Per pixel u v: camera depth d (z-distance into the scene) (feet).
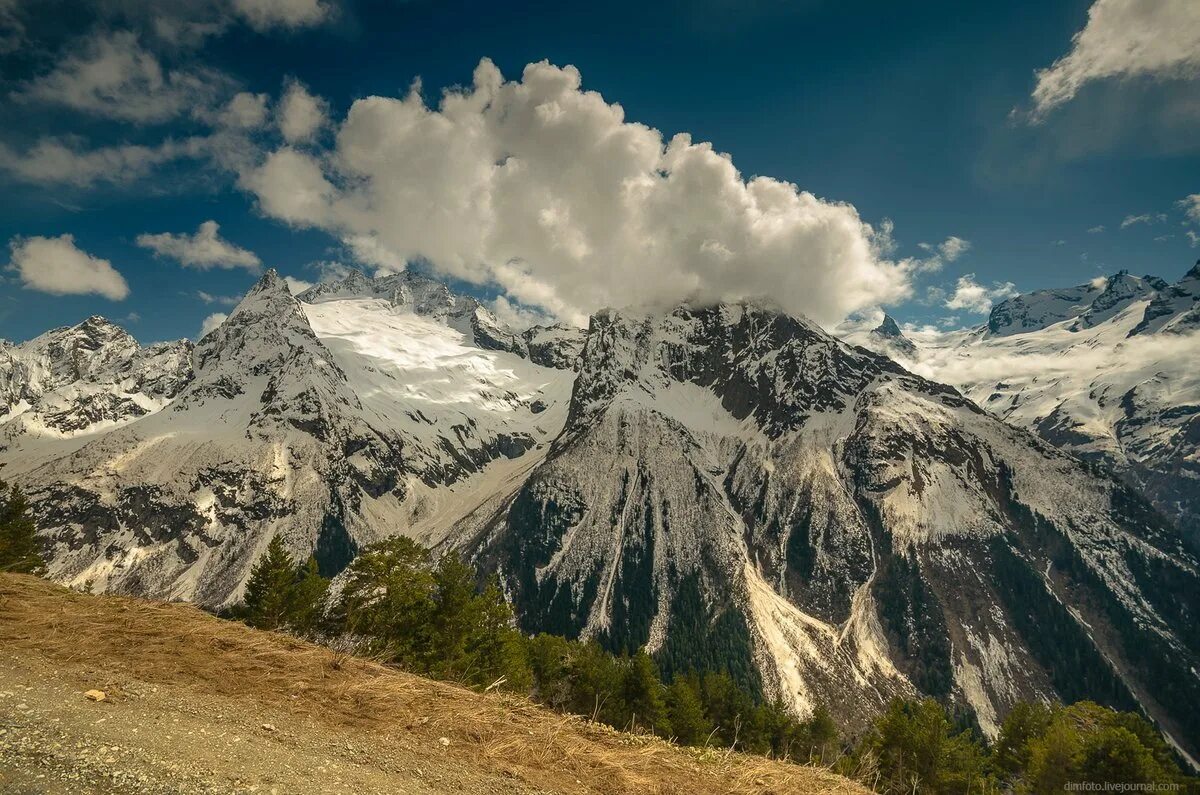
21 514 189.06
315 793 26.66
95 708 31.14
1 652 37.45
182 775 25.73
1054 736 130.00
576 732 46.91
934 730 158.40
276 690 39.91
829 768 54.75
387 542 116.78
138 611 53.88
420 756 34.24
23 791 21.77
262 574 153.07
